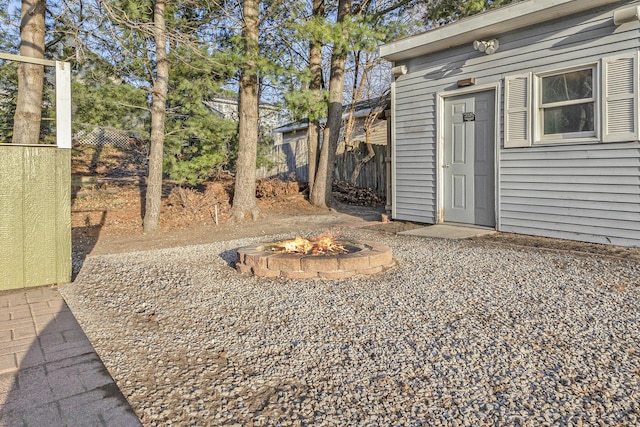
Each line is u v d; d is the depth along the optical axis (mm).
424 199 7770
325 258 4270
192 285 4156
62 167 4227
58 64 4117
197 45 7488
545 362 2395
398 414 1945
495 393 2098
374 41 8250
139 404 2047
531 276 4137
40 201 4117
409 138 7949
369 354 2555
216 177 12289
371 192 13094
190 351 2656
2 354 2588
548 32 5836
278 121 12258
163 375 2344
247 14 8484
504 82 6371
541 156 6012
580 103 5594
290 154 15758
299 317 3191
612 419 1864
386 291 3766
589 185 5547
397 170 8258
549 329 2844
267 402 2064
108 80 8055
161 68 7754
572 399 2023
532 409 1953
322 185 11086
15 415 1928
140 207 9562
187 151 9781
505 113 6367
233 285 4105
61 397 2088
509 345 2621
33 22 6336
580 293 3566
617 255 4848
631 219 5207
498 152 6523
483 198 6891
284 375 2328
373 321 3074
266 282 4180
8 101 8531
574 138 5664
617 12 5055
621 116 5203
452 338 2744
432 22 12383
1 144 3902
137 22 6590
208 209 9438
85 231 7699
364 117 16719
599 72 5359
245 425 1879
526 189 6227
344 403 2043
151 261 5332
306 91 8664
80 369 2389
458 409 1969
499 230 6602
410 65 7773
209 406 2031
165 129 9156
